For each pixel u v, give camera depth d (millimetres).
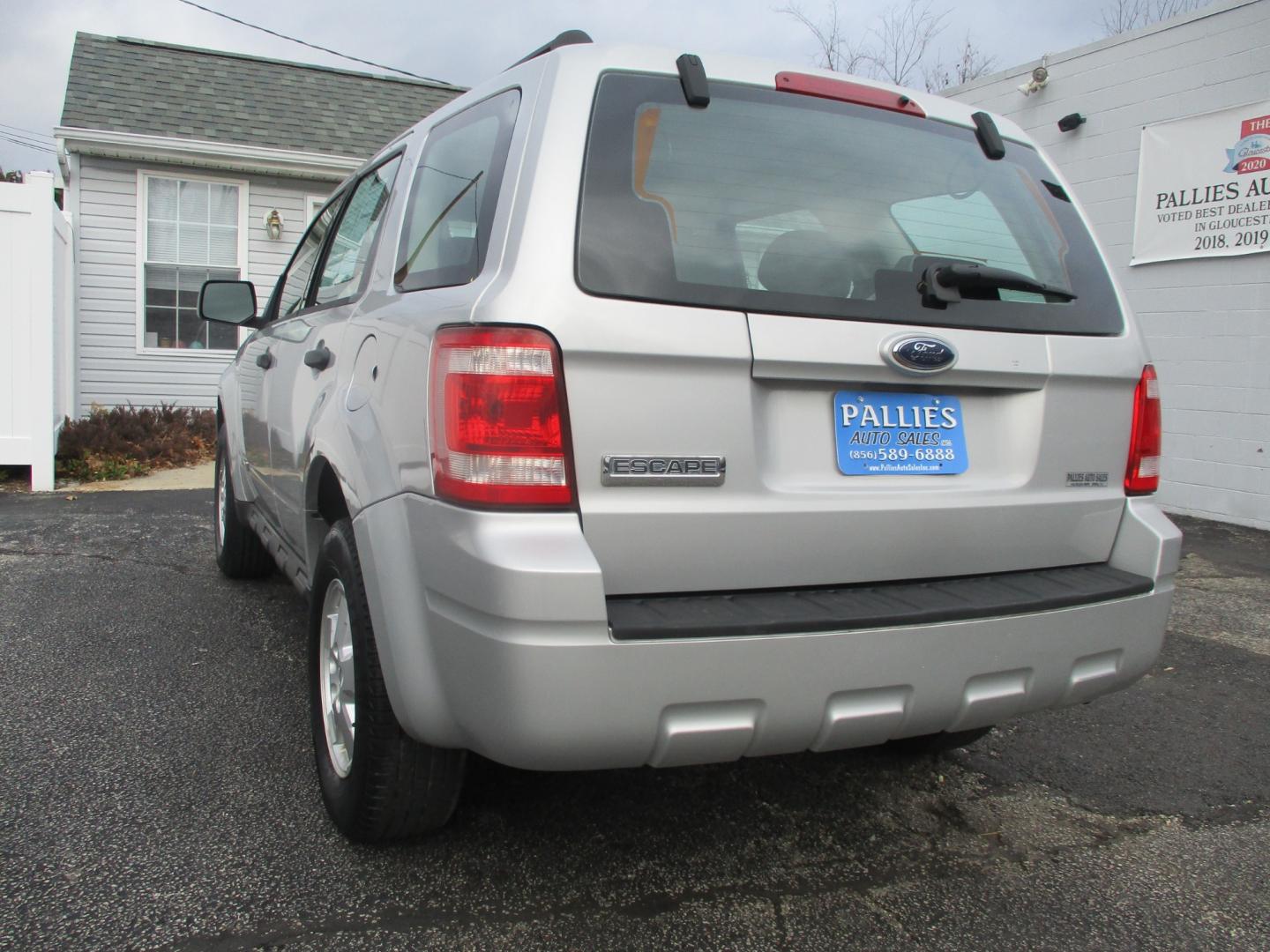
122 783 2869
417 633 2105
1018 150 2783
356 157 12391
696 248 2090
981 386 2348
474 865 2506
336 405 2654
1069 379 2443
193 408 11828
